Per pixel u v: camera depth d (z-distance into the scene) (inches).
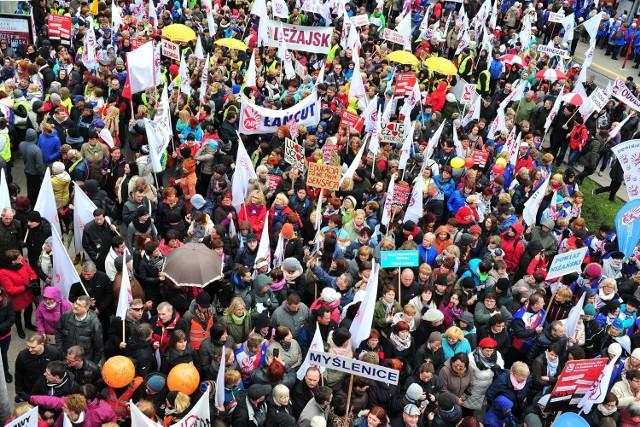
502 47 1040.8
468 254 516.4
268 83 784.3
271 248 498.3
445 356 395.5
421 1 1283.2
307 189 567.2
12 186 525.7
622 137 839.7
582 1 1414.9
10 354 439.5
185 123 636.7
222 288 428.1
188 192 538.0
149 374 348.8
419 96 739.4
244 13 1088.2
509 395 380.8
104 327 424.2
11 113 629.3
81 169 534.6
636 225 545.0
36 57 753.0
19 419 267.6
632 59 1368.1
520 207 616.4
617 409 386.9
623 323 458.6
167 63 866.8
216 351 361.4
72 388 333.4
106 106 655.8
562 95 844.6
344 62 884.6
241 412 335.0
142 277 423.2
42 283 484.1
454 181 619.2
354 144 641.0
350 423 351.6
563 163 879.7
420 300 426.9
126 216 478.3
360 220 505.4
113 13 894.4
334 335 377.4
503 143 712.4
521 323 430.3
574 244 541.3
